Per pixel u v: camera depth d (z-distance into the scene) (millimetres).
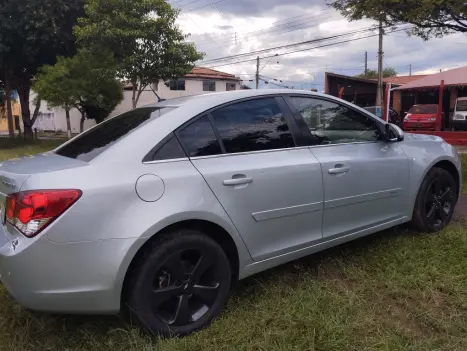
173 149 2701
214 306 2756
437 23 8328
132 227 2414
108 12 16766
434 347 2467
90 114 23578
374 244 4004
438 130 16781
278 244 3078
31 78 23734
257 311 2861
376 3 7828
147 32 16453
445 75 17062
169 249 2535
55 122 40656
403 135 3963
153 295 2523
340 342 2504
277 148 3129
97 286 2367
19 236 2373
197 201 2627
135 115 3154
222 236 2846
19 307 2961
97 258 2352
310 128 3375
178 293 2629
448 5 7027
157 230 2473
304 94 3457
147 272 2482
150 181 2521
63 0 19438
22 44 19672
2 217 2668
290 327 2680
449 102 23156
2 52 19453
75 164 2541
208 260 2699
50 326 2758
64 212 2305
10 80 23469
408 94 28688
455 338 2555
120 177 2465
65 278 2322
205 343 2547
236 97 3090
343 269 3451
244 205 2846
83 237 2324
